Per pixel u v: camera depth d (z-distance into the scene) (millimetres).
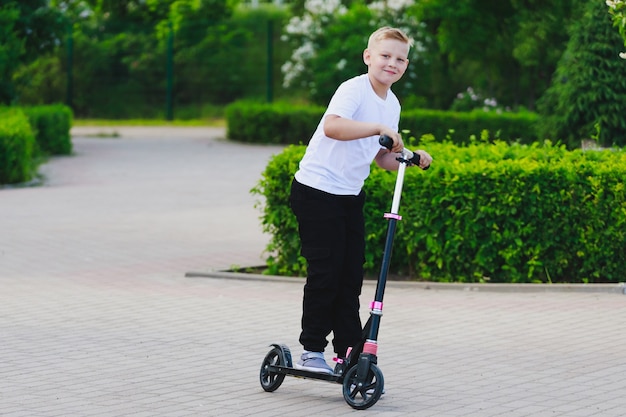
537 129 18188
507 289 10992
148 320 9727
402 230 11430
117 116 43625
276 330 9320
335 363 8094
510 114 29703
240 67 44250
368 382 6969
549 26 29344
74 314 10000
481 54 32406
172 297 10820
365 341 7039
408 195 11367
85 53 43469
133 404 7035
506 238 11172
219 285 11500
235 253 13453
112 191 20297
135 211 17406
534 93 35812
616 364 8086
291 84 35438
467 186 11188
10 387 7461
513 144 12930
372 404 6883
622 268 11258
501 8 31203
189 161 26812
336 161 7129
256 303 10500
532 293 10867
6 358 8305
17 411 6863
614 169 11156
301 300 10648
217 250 13672
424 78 34500
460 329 9312
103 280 11758
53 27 30125
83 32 44469
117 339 8977
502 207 11117
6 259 13031
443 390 7383
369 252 11625
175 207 17891
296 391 7453
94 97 43625
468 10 31109
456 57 32812
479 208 11156
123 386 7496
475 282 11320
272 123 32812
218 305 10414
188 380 7688
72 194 19828
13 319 9766
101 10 47344
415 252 11578
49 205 18188
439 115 29766
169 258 13109
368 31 33938
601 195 11102
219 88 44188
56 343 8820
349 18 34500
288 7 46906
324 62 33969
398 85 33719
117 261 12922
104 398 7184
